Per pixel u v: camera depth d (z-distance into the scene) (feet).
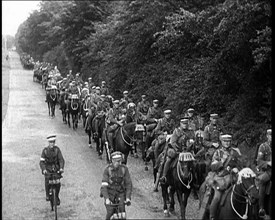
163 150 45.32
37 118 94.02
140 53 86.17
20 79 179.01
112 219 34.68
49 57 195.62
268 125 48.83
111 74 96.99
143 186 49.83
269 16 47.32
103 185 35.04
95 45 117.29
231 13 50.65
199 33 64.69
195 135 45.68
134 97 82.38
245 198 31.81
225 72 58.29
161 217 40.75
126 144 52.85
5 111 101.04
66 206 44.42
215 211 33.14
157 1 78.18
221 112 60.44
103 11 132.16
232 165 35.22
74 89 85.76
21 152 65.26
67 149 67.72
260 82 53.47
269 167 34.71
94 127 63.98
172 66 75.56
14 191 49.01
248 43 50.85
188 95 64.95
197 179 43.75
